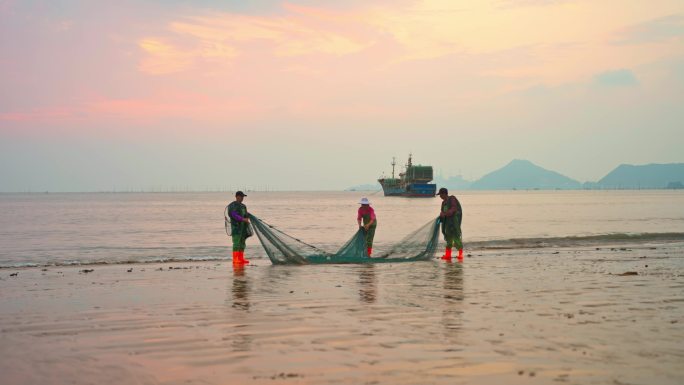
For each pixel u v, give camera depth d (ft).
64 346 26.73
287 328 30.12
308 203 483.92
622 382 20.84
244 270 57.52
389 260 65.16
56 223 179.73
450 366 23.03
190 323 31.53
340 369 22.74
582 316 32.86
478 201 519.19
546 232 127.03
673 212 248.73
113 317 33.30
